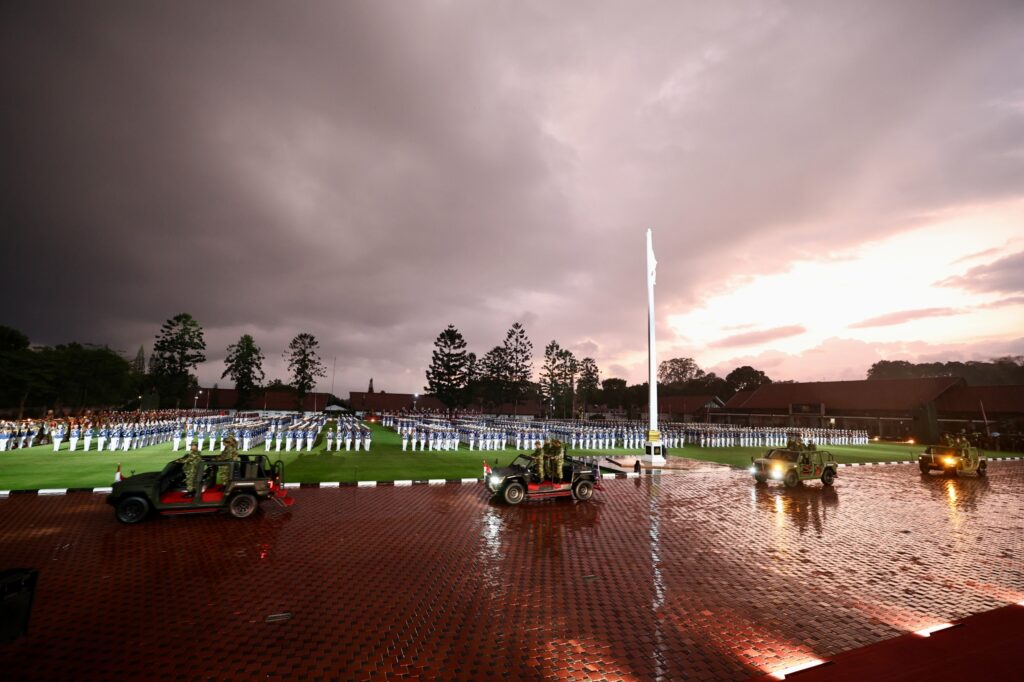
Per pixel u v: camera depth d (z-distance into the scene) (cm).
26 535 1124
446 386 8531
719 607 812
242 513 1313
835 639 707
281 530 1222
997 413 4884
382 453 2817
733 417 7256
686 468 2555
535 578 932
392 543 1137
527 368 9162
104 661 609
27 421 2881
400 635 695
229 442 1429
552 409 10294
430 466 2334
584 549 1123
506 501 1592
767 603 832
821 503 1708
